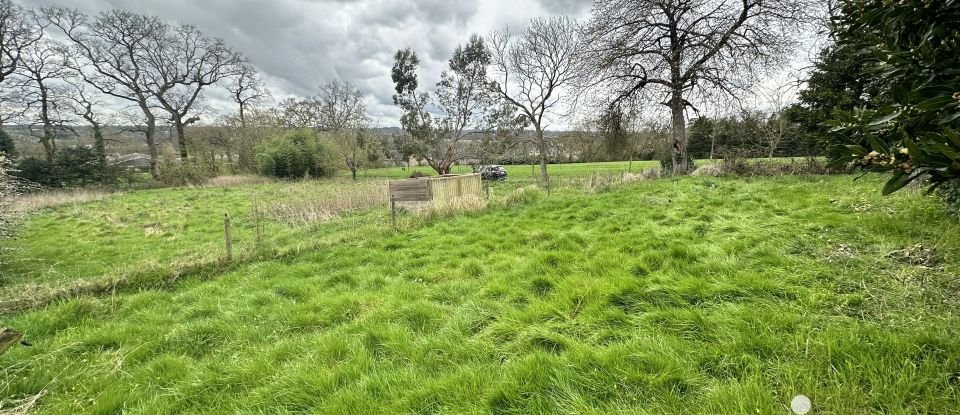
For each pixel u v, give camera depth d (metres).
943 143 1.54
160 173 26.67
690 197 8.72
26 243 8.98
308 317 3.71
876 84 3.61
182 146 30.55
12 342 2.48
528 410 2.14
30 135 23.98
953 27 2.04
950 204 4.23
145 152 32.09
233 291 4.79
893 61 2.27
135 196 20.16
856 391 1.91
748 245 4.54
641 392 2.17
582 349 2.59
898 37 2.29
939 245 3.62
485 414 2.13
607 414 2.00
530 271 4.44
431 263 5.35
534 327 3.01
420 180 11.41
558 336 2.83
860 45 2.59
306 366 2.79
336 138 32.38
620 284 3.57
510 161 26.69
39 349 3.34
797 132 13.88
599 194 10.62
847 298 2.86
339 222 9.84
